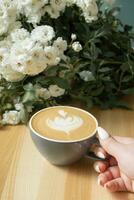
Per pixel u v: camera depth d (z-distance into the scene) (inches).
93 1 27.1
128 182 19.2
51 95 25.9
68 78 26.6
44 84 26.0
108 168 20.1
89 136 19.2
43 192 18.7
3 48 24.5
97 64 28.0
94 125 20.2
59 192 18.8
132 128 25.0
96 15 28.0
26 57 22.8
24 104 25.3
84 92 28.1
